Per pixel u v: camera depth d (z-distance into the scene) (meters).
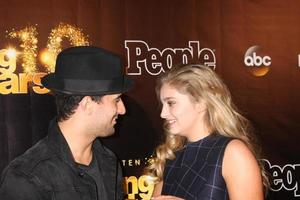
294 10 3.26
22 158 1.65
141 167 3.05
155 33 3.05
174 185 1.98
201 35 3.13
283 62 3.25
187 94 1.91
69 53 1.72
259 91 3.22
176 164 2.04
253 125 3.21
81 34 2.91
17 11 2.79
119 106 1.80
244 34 3.19
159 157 2.08
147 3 3.03
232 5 3.17
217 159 1.87
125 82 1.79
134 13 3.01
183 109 1.92
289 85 3.26
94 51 1.73
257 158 2.08
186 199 1.91
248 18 3.20
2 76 2.77
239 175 1.82
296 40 3.27
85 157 1.76
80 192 1.68
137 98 3.03
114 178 1.84
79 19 2.90
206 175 1.88
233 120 1.95
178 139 2.07
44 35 2.84
